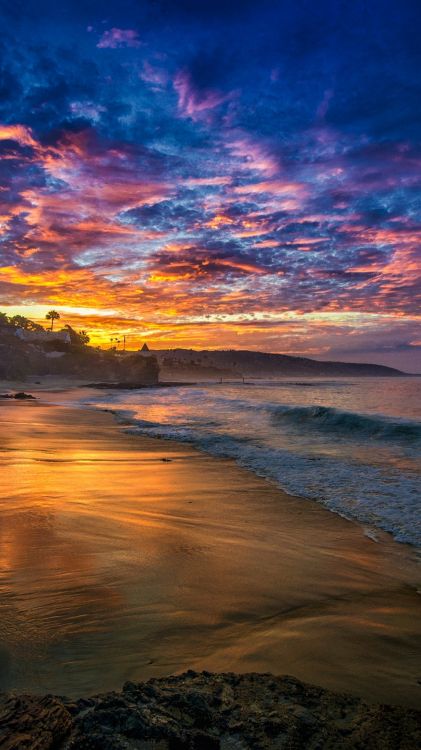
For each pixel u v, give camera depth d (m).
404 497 8.77
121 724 2.10
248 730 2.17
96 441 16.28
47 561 4.97
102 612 3.85
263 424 21.94
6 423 21.91
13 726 2.00
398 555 5.88
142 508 7.53
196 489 9.19
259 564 5.33
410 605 4.41
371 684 2.97
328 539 6.44
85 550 5.37
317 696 2.57
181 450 14.51
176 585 4.53
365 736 2.21
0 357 116.25
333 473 10.99
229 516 7.38
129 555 5.29
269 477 10.52
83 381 125.44
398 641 3.63
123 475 10.28
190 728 2.13
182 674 2.76
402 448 14.79
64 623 3.62
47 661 3.05
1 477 9.47
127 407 35.50
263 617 3.97
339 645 3.52
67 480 9.41
